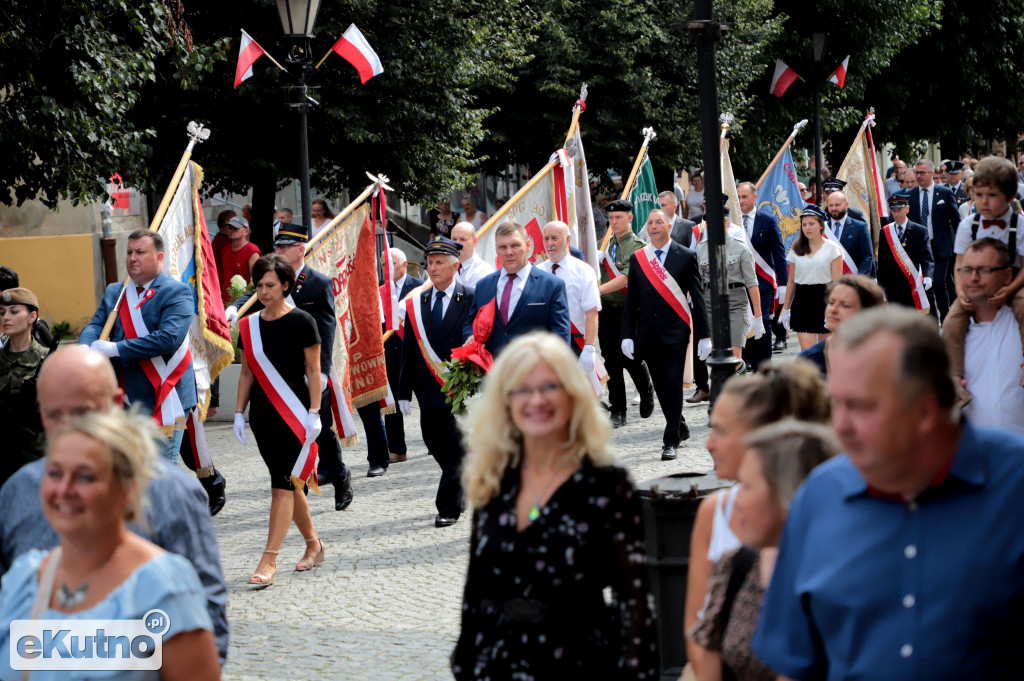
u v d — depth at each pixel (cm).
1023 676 268
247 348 848
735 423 369
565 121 2523
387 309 1270
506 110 2584
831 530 282
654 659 371
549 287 944
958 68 3631
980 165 775
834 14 3133
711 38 633
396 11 1952
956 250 802
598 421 379
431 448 1002
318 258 1130
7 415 725
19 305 727
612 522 375
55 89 1394
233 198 2805
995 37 3656
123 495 330
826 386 372
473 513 394
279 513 845
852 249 1469
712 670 346
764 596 314
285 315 848
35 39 1331
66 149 1379
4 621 332
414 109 1983
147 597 325
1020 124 3944
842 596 276
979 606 265
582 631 374
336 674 643
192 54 1522
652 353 1186
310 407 852
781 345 1969
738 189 1633
